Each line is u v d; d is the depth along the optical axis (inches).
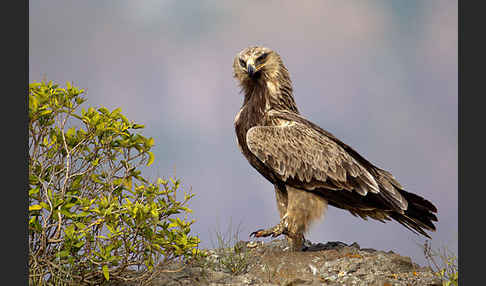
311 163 556.4
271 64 600.4
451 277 438.0
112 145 474.9
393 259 491.5
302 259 517.0
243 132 605.3
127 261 435.8
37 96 440.1
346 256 512.7
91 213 449.7
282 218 565.0
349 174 553.0
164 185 461.1
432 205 555.2
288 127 574.6
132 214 421.7
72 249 421.1
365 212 583.5
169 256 455.5
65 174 461.1
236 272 501.7
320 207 561.3
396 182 577.6
